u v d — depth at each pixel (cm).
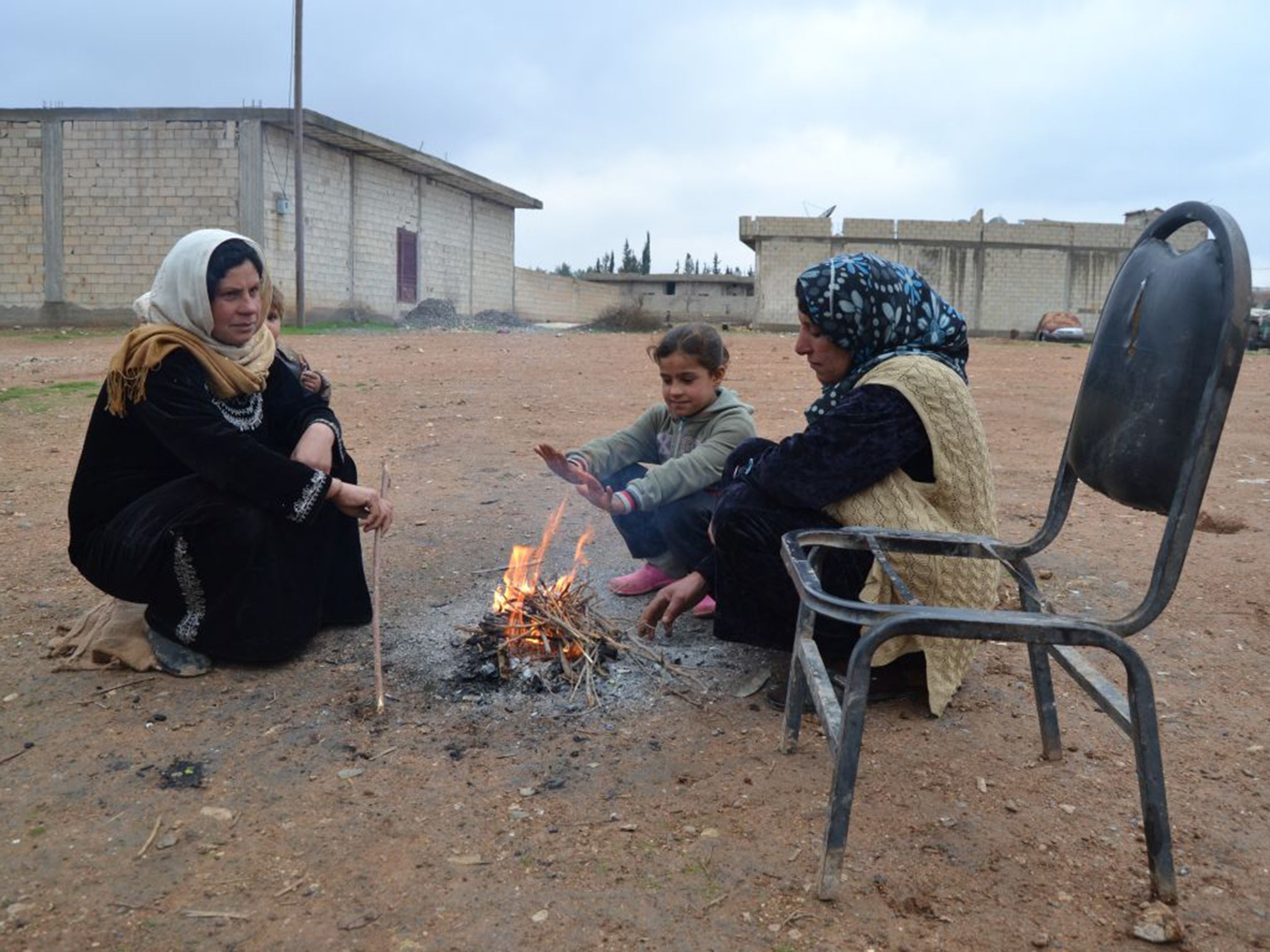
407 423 771
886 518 260
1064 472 239
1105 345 220
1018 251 3195
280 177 2222
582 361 1327
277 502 279
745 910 192
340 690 288
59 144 2167
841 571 262
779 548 261
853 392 260
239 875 202
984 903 195
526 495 536
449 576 392
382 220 2623
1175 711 285
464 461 627
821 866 194
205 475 277
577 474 316
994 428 831
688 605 297
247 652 296
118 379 273
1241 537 473
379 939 183
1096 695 206
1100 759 254
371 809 226
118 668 300
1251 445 745
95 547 287
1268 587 394
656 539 359
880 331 267
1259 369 1462
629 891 197
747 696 289
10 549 427
